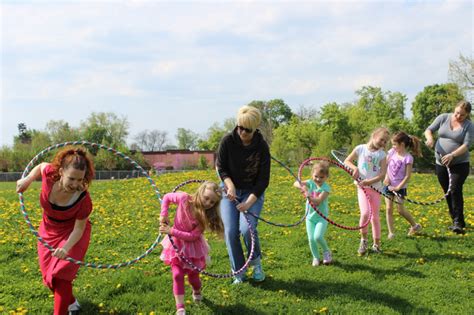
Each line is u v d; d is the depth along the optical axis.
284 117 87.00
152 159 72.06
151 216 9.93
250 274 5.98
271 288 5.62
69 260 4.29
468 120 8.34
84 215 4.45
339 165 7.09
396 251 7.21
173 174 19.09
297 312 4.95
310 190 6.60
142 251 7.24
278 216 10.01
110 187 14.86
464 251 7.22
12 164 57.50
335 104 52.09
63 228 4.53
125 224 9.04
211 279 5.83
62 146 5.49
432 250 7.27
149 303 5.09
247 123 5.23
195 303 5.11
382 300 5.31
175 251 4.79
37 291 5.36
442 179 8.63
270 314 4.89
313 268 6.38
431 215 9.67
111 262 6.64
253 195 5.48
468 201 11.75
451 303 5.25
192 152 75.25
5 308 4.86
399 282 5.85
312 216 6.55
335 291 5.53
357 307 5.08
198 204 4.94
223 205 5.58
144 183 15.80
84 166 4.23
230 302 5.18
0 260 6.52
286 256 6.96
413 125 59.47
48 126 74.62
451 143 8.36
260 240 7.84
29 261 6.51
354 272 6.19
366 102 60.16
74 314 4.79
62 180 4.23
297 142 49.72
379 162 6.98
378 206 7.10
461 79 41.47
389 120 53.97
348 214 10.09
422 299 5.33
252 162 5.52
